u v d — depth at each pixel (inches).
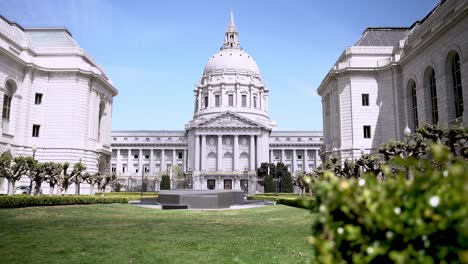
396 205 160.7
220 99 5561.0
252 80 5757.9
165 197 1736.0
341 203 167.0
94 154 2566.4
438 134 983.0
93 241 628.7
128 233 733.9
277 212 1272.1
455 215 140.3
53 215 1103.0
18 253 521.0
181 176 5012.3
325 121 2615.7
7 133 2177.7
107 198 1679.4
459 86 1600.6
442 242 154.4
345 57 2329.0
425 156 1147.9
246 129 5059.1
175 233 742.5
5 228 772.0
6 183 2245.3
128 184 5246.1
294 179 4114.2
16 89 2263.8
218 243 621.9
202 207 1598.2
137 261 484.4
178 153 5664.4
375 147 2144.4
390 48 2281.0
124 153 5669.3
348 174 1336.1
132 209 1439.5
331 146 2361.0
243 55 5984.3
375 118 2177.7
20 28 2667.3
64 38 2689.5
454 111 1632.6
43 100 2445.9
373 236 164.4
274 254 529.7
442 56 1675.7
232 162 5064.0
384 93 2186.3
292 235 721.0
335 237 166.7
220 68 5777.6
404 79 2080.5
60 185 1776.6
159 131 5713.6
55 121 2438.5
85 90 2512.3
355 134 2166.6
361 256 163.3
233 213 1300.4
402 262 145.6
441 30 1637.6
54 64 2490.2
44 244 592.1
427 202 150.4
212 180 5004.9
